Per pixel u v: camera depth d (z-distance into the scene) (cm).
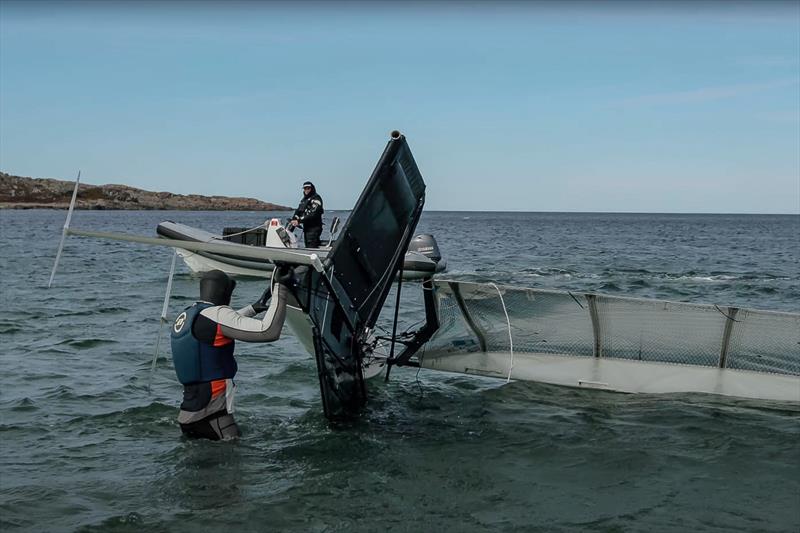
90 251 3444
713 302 1734
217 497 549
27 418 739
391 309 1445
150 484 571
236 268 1994
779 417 744
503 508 536
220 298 669
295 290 650
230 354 671
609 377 855
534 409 784
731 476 596
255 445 659
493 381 902
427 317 849
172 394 837
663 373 838
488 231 7756
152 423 723
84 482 575
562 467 617
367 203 691
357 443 670
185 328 656
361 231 698
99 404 790
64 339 1166
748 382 808
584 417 752
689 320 809
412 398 826
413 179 762
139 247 3825
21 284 1983
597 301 826
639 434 697
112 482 575
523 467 617
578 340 860
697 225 11488
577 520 517
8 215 11862
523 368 888
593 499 553
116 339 1173
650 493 564
